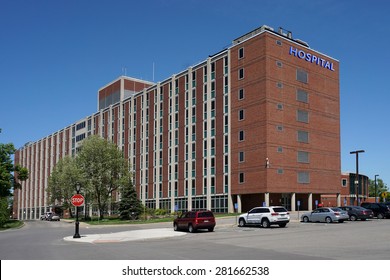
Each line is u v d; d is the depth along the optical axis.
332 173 62.41
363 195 87.00
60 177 70.12
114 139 87.81
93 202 69.56
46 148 116.56
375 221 40.22
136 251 19.03
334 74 65.12
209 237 27.20
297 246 19.62
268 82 54.88
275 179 53.88
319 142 60.94
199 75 66.25
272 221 34.41
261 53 55.72
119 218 62.94
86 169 64.75
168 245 22.17
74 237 28.53
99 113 93.62
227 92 60.47
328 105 63.31
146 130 78.00
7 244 24.91
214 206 60.72
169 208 69.56
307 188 58.03
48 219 81.69
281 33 61.00
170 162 70.69
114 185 66.19
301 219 41.66
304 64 60.31
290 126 56.97
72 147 103.81
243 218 37.16
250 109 56.47
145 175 77.00
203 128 64.12
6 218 56.88
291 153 56.53
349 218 42.16
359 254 15.97
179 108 69.81
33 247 22.38
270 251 17.81
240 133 57.59
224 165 59.62
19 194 131.62
